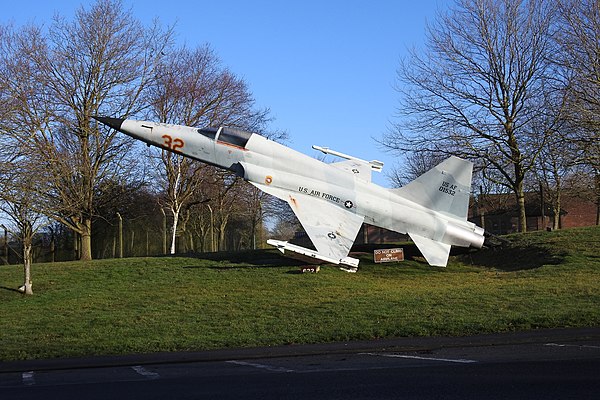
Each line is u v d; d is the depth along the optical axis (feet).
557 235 88.17
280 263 80.18
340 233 73.46
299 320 49.06
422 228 77.51
